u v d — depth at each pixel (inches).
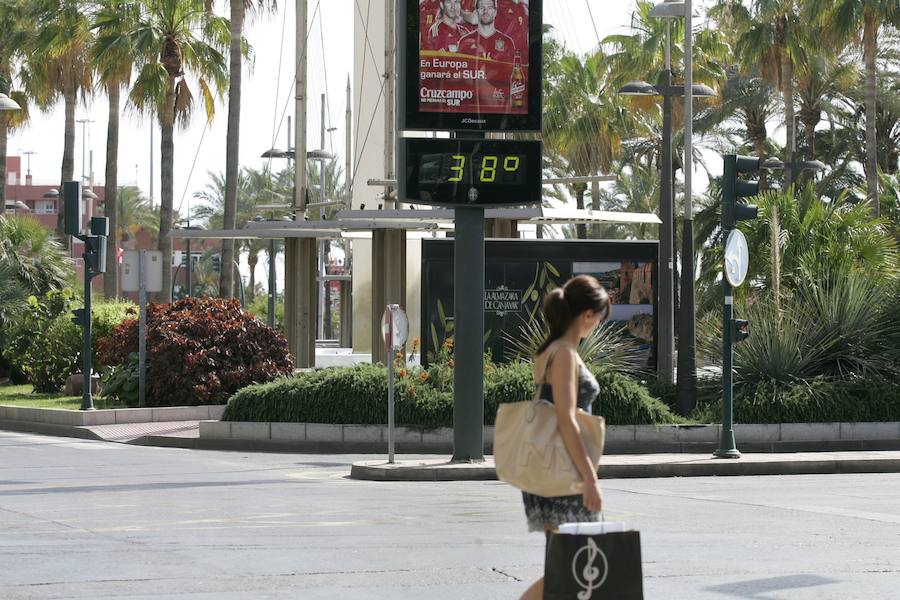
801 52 3558.1
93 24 3518.7
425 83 1279.5
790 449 1582.2
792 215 2081.7
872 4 3248.0
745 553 747.4
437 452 1584.6
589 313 437.4
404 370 1644.9
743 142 4439.0
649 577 665.6
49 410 1932.8
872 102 3334.2
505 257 1939.0
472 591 624.4
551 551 404.8
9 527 864.9
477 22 1288.1
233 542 789.9
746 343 1686.8
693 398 1641.2
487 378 1620.3
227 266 3243.1
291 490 1146.0
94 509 981.8
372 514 946.1
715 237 4045.3
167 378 2020.2
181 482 1217.4
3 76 4023.1
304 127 2878.9
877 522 898.1
